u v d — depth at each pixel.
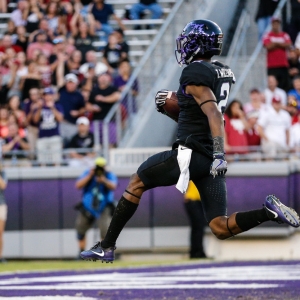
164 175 16.66
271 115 41.75
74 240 41.41
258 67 46.31
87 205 38.38
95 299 20.55
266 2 48.59
